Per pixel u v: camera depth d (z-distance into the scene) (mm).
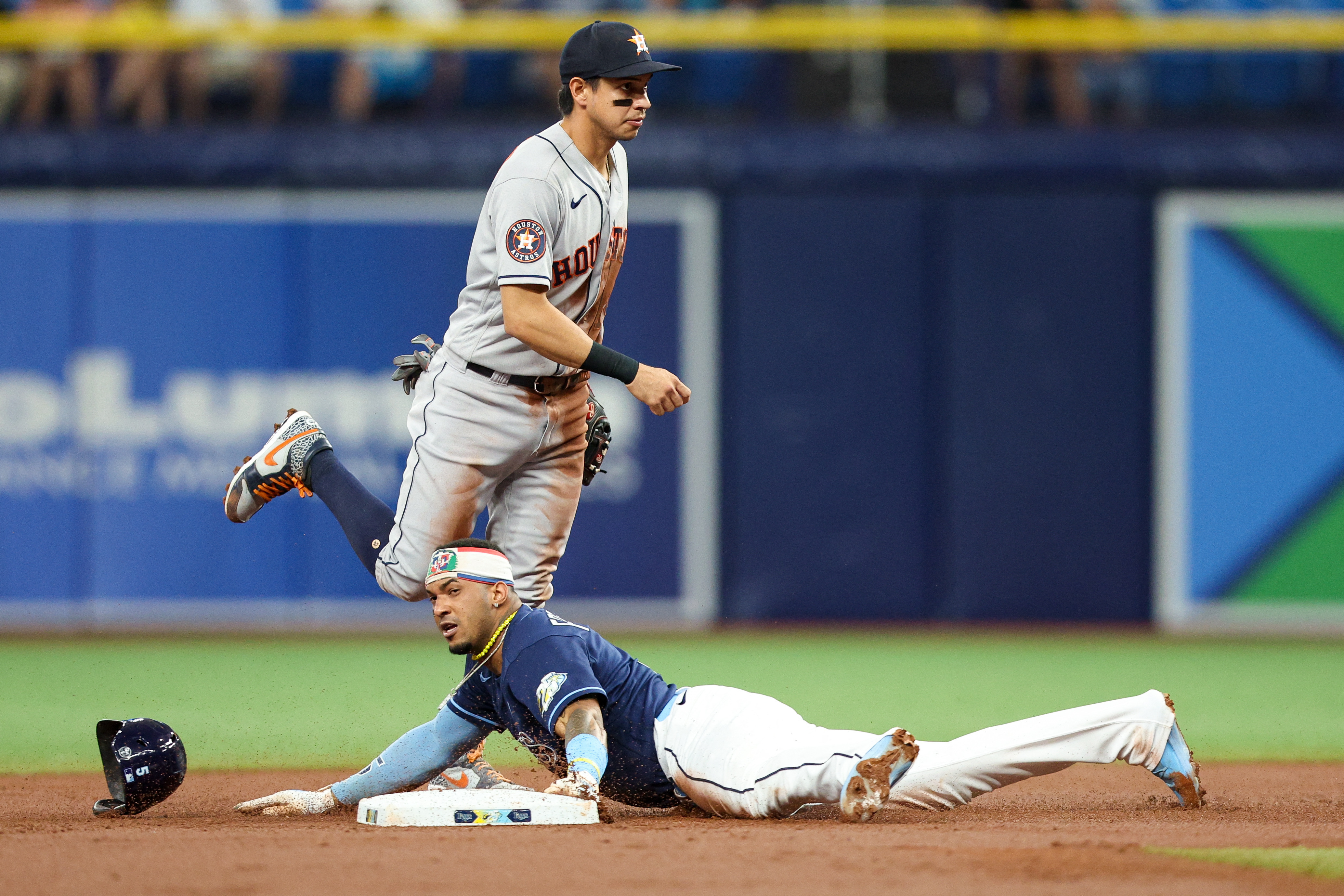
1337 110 46344
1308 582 43531
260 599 42656
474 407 16984
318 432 18281
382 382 43094
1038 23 44625
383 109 46875
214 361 42875
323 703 28672
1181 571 43562
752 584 43250
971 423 43344
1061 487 43469
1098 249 43469
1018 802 17219
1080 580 43406
